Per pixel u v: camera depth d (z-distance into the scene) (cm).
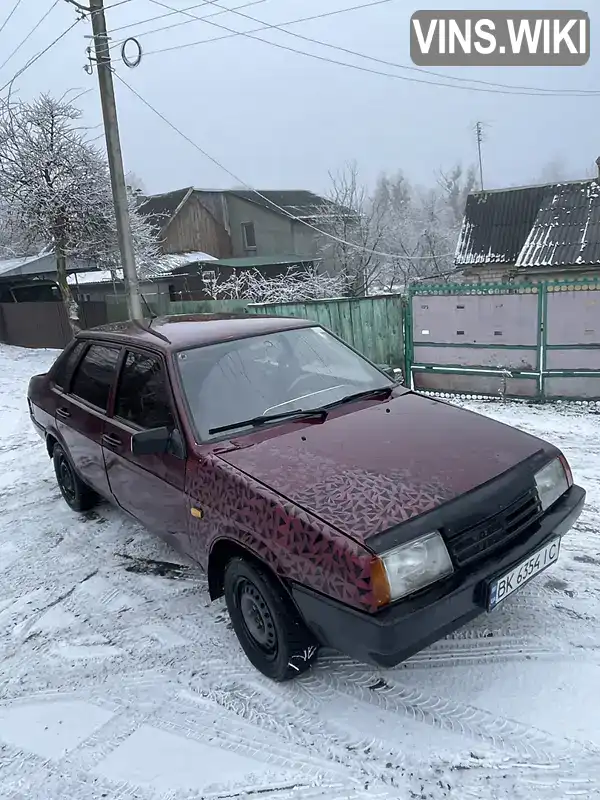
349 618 230
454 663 289
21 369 1492
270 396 349
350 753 246
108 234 1772
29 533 491
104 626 355
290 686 288
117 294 1936
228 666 309
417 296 838
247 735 263
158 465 341
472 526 250
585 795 216
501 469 276
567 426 648
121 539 463
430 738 249
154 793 239
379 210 3094
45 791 246
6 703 301
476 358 807
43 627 361
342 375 385
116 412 397
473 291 788
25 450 746
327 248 2783
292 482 271
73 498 520
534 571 271
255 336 386
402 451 290
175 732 270
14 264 2325
